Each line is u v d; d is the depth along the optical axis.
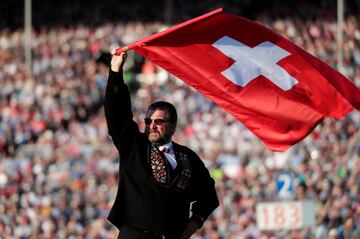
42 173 84.50
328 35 116.56
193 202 24.62
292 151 80.44
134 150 22.47
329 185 71.31
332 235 63.09
